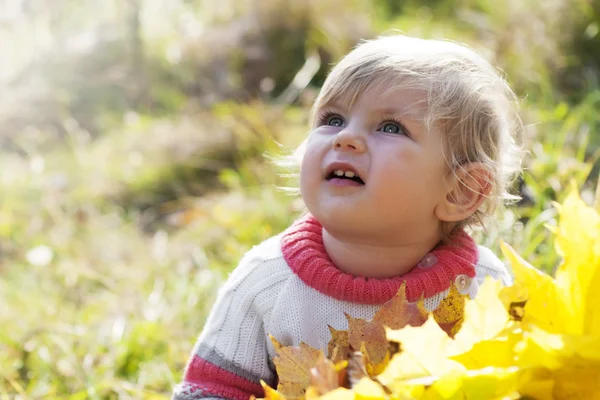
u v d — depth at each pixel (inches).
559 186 87.0
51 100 181.6
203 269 100.9
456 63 51.5
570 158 94.7
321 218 48.6
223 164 139.9
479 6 183.6
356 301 49.3
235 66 177.5
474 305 34.8
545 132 104.4
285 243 52.7
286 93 162.7
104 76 187.6
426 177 48.5
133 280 102.4
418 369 33.0
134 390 73.0
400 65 49.4
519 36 141.7
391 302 42.3
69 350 80.4
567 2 141.2
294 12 182.4
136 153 150.5
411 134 48.3
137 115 171.6
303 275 50.3
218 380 51.6
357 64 49.9
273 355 51.3
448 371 32.8
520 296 35.4
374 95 48.6
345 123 49.8
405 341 33.1
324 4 184.5
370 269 50.3
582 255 33.0
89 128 175.6
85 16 220.8
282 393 39.1
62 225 124.5
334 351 40.1
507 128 55.8
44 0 212.8
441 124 49.2
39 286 103.8
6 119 176.9
